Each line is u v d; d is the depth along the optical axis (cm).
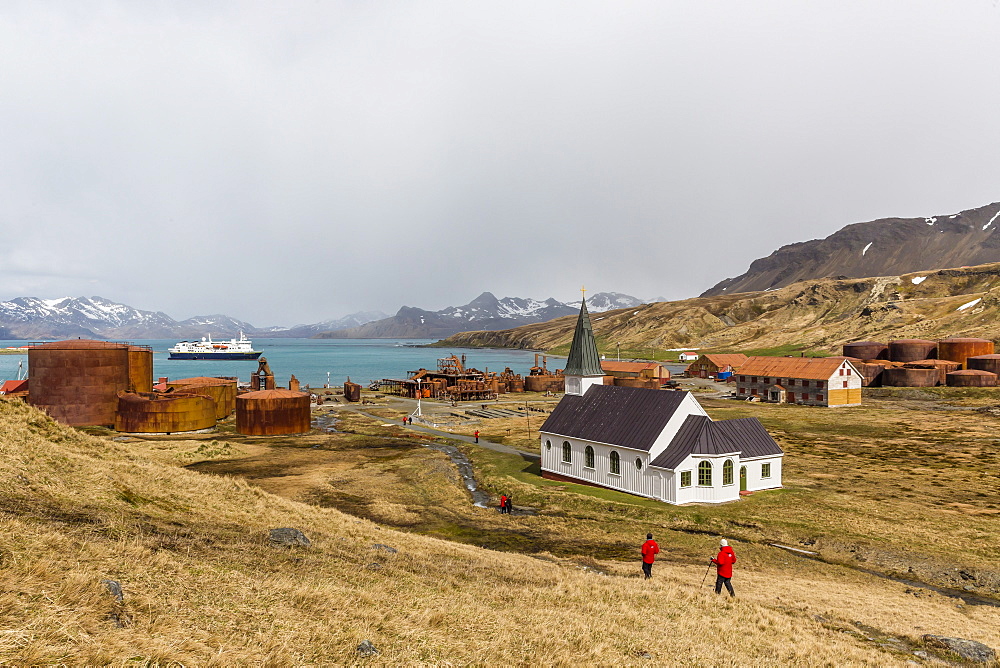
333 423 10438
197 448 7038
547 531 4341
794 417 10588
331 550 2269
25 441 2755
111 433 8544
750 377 13800
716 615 2327
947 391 13162
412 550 2738
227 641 1226
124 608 1255
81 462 2717
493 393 15388
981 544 3981
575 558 3547
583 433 5747
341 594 1689
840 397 12306
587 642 1706
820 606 2811
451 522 4478
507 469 6538
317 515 3131
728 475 5047
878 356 17038
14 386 10469
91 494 2297
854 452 7406
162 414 8588
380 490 5453
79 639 1048
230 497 3023
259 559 1903
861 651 2134
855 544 4056
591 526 4450
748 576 3375
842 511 4712
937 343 15988
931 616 2816
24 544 1430
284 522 2766
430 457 6988
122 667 999
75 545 1538
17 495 1964
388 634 1476
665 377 16738
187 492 2880
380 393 16275
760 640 2106
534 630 1725
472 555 2933
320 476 5959
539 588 2311
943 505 4906
